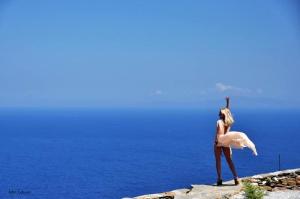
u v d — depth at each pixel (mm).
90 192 119438
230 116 13469
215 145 13211
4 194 121562
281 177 13430
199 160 186750
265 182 12773
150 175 148125
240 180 13281
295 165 161000
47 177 153000
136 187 125188
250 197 10797
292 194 11023
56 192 123375
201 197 11508
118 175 151125
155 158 199000
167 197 12312
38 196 117750
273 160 179250
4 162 198750
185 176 142750
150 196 12359
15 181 145500
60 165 185375
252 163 172125
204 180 130875
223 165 168625
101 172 161125
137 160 193750
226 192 11812
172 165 172875
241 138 12859
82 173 160750
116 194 114625
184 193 12406
